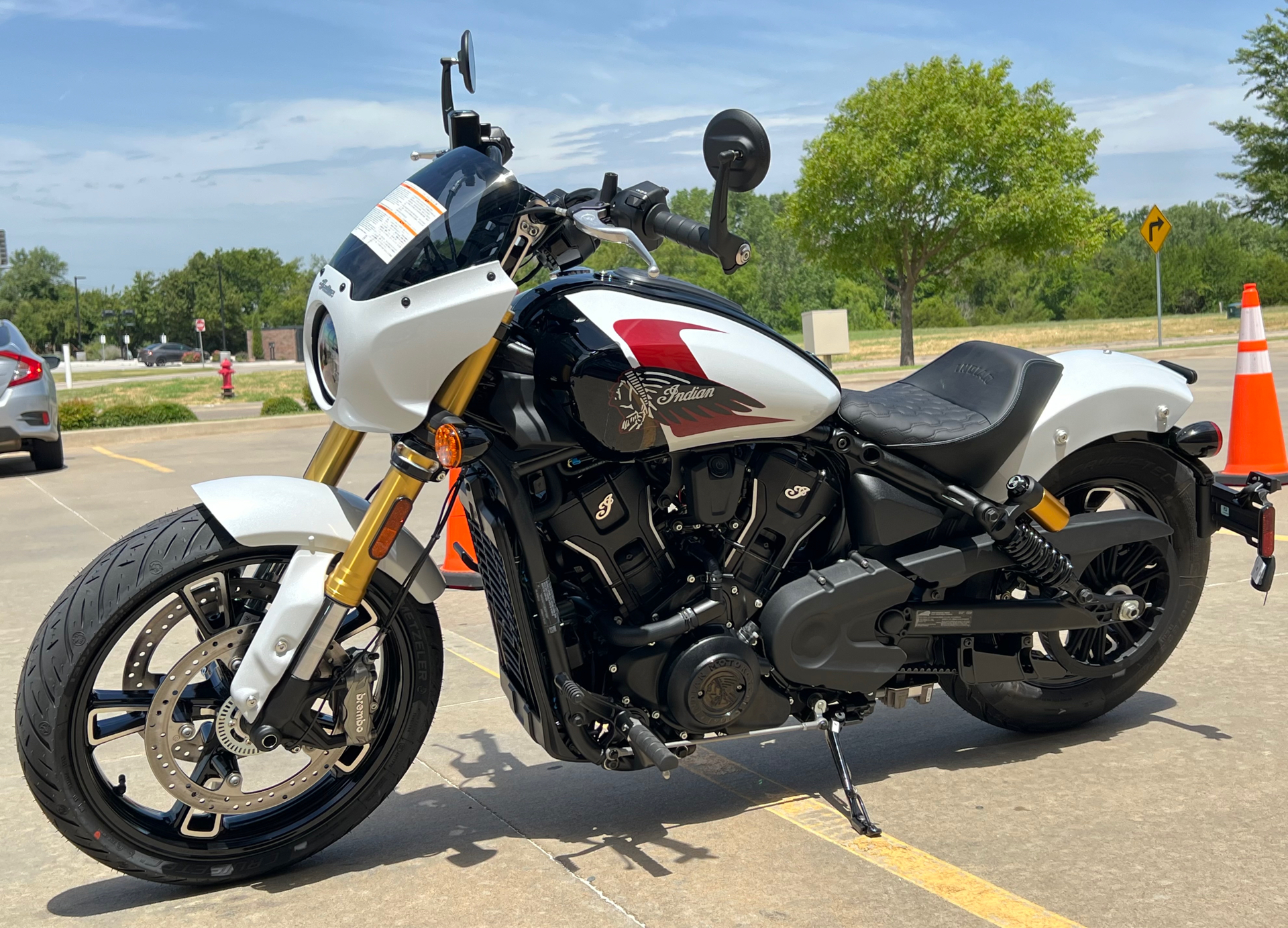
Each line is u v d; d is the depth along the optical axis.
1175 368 3.53
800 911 2.49
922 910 2.48
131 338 126.31
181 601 2.69
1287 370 15.48
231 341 126.25
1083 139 32.72
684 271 94.88
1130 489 3.52
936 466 3.11
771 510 2.95
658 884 2.64
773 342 2.87
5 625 5.36
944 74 32.34
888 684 3.23
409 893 2.64
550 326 2.70
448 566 5.65
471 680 4.32
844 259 33.97
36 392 11.17
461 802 3.19
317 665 2.64
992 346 3.36
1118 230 33.72
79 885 2.76
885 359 34.94
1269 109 45.75
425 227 2.57
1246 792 3.04
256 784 3.34
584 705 2.72
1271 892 2.50
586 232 2.59
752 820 3.00
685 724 2.83
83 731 2.53
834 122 33.56
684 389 2.71
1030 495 3.10
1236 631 4.50
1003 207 31.48
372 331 2.51
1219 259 90.38
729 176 2.46
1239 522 3.44
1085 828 2.87
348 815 2.80
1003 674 3.28
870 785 3.22
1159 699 3.80
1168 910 2.44
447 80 2.91
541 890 2.64
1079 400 3.27
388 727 2.85
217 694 2.75
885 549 3.11
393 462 2.62
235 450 12.79
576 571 2.88
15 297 135.88
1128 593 3.50
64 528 8.03
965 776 3.26
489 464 2.69
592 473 2.79
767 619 2.95
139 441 14.70
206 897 2.66
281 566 2.88
